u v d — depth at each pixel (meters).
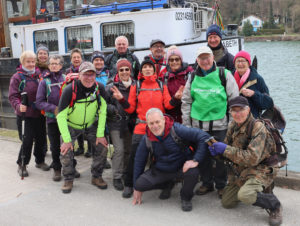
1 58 9.77
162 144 3.74
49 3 10.16
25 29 9.16
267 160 3.49
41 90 4.60
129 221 3.55
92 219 3.62
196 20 7.73
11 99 4.88
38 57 5.26
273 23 95.88
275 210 3.37
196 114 3.95
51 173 5.08
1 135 7.49
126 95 4.38
